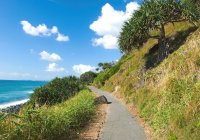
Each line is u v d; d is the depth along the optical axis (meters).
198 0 28.77
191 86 14.03
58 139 12.32
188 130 11.01
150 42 38.56
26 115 11.16
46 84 37.91
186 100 12.84
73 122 14.73
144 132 14.73
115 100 31.95
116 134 14.54
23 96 77.25
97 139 13.66
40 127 11.17
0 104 56.66
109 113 21.59
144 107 19.52
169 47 28.83
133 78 32.53
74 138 13.77
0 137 9.85
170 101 14.71
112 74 61.00
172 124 12.54
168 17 28.12
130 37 29.03
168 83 16.19
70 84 38.88
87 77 106.31
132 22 29.08
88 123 17.50
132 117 19.27
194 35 23.56
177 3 27.73
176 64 18.45
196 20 28.12
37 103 34.22
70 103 20.59
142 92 22.66
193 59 15.88
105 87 54.41
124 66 46.91
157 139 12.86
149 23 28.09
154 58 29.58
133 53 51.84
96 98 28.44
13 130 10.23
